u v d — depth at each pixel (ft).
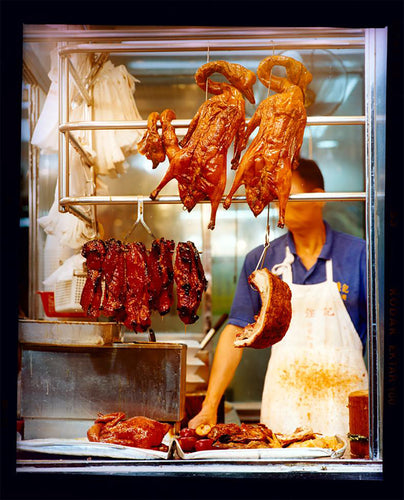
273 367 8.68
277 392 8.50
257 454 5.62
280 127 6.23
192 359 9.86
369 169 6.15
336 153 12.40
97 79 8.57
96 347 6.58
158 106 11.48
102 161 8.63
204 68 6.48
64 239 8.41
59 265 9.03
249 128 6.57
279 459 5.60
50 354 6.61
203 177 6.27
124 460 5.62
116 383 6.58
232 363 8.80
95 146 8.57
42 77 8.62
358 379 8.33
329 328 8.57
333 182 12.44
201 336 12.29
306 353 8.51
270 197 6.34
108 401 6.57
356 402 6.36
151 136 6.46
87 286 6.63
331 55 10.63
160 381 6.55
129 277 6.53
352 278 8.83
